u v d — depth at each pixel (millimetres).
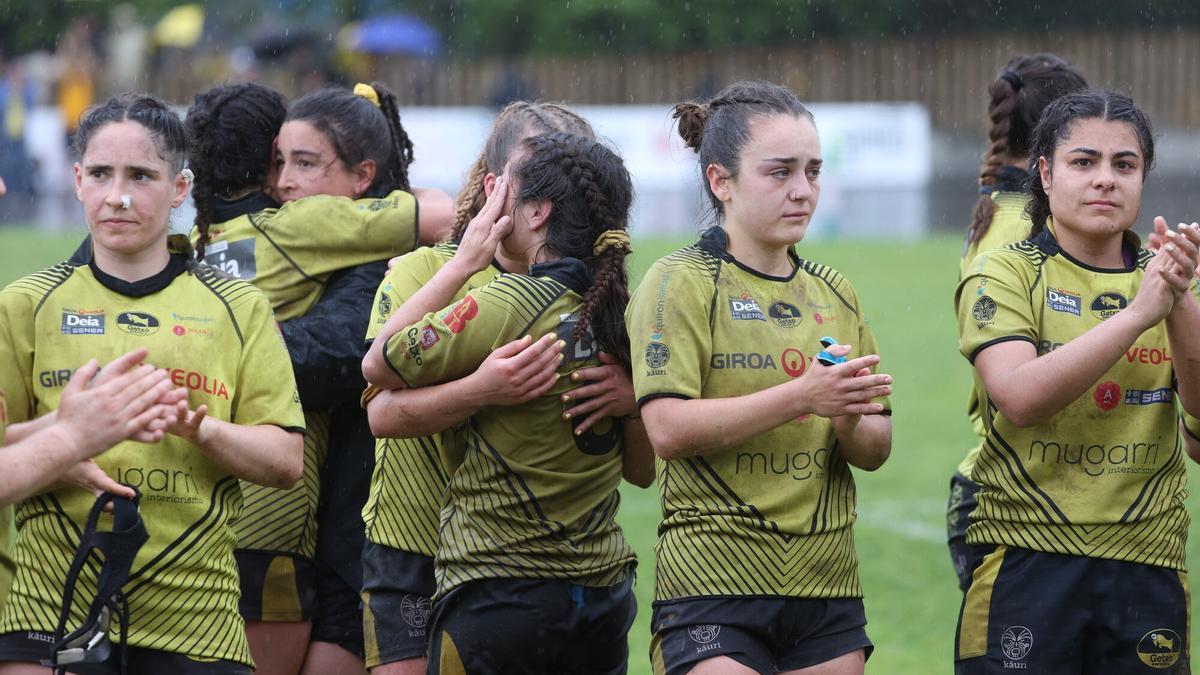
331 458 16875
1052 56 18594
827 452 13695
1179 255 12844
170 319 13391
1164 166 94812
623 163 14781
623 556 14305
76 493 12836
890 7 115188
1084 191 14062
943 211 82688
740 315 13578
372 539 15461
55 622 12695
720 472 13383
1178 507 14250
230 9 111188
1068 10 114312
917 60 112062
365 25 110062
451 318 13688
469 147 84375
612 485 14328
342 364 16188
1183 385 13867
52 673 12625
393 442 15398
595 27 116188
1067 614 13977
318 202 16859
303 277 16734
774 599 13242
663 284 13531
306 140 17094
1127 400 14039
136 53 103625
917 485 32500
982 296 14289
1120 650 14016
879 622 23250
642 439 14555
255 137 17203
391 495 15328
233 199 17312
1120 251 14594
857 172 87062
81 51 101375
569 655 13977
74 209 82688
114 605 12039
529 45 116625
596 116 85875
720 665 12953
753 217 13594
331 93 17516
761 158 13477
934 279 61156
